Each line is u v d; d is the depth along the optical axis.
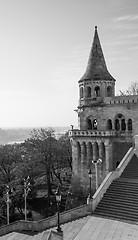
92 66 54.03
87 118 53.47
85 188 49.72
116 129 50.44
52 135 69.88
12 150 62.41
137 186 30.78
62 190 61.81
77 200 48.41
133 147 40.91
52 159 60.81
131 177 34.31
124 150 47.22
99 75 52.50
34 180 62.06
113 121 50.03
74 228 25.20
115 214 27.36
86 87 53.44
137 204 27.66
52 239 21.09
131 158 38.94
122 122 49.66
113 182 32.50
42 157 59.12
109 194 30.41
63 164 66.88
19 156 61.44
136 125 47.19
